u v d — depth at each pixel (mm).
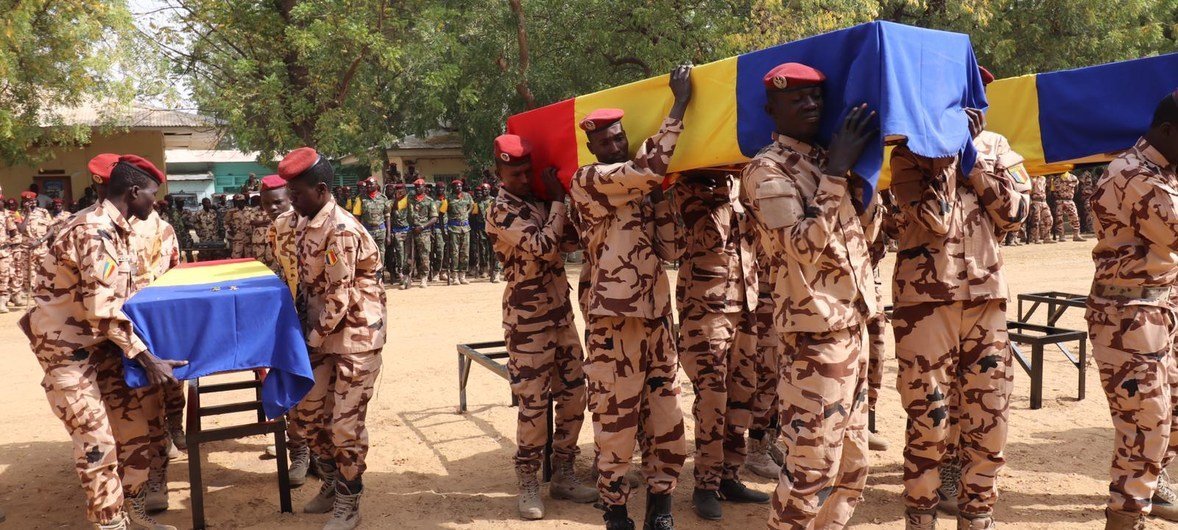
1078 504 4320
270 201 6230
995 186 3447
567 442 4602
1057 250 17312
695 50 17156
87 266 3596
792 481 3109
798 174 3064
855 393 3188
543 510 4379
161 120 23484
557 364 4578
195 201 27469
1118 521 3729
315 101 16688
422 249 14438
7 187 22484
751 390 4398
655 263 3844
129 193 3898
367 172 27594
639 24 17422
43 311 3744
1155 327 3639
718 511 4242
